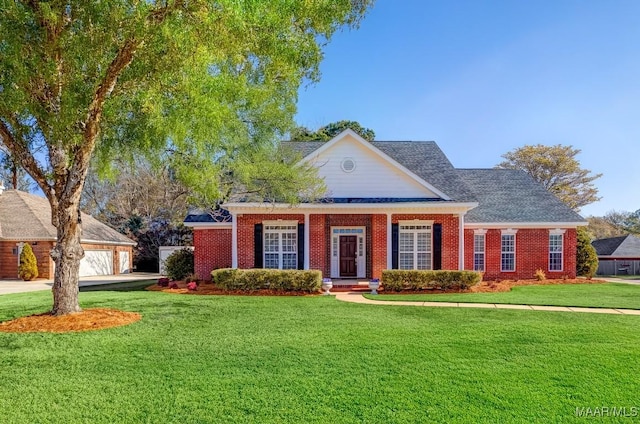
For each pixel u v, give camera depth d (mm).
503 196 24891
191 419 5270
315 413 5430
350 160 20828
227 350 8250
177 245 39844
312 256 20672
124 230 41625
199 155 11539
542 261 22938
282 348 8383
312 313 12336
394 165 20688
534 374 6879
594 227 54594
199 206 16109
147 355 7922
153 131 10602
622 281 23750
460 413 5461
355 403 5730
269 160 17016
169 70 9336
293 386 6324
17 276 29359
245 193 17562
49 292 19469
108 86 9953
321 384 6406
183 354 7984
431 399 5875
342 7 9258
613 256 31453
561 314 12180
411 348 8375
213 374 6855
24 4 8625
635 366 7297
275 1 8484
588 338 9227
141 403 5738
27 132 10633
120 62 9656
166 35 8312
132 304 14008
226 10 8195
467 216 23062
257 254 20625
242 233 20734
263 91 11836
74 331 9836
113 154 12164
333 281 20438
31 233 29141
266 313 12336
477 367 7215
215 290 17953
